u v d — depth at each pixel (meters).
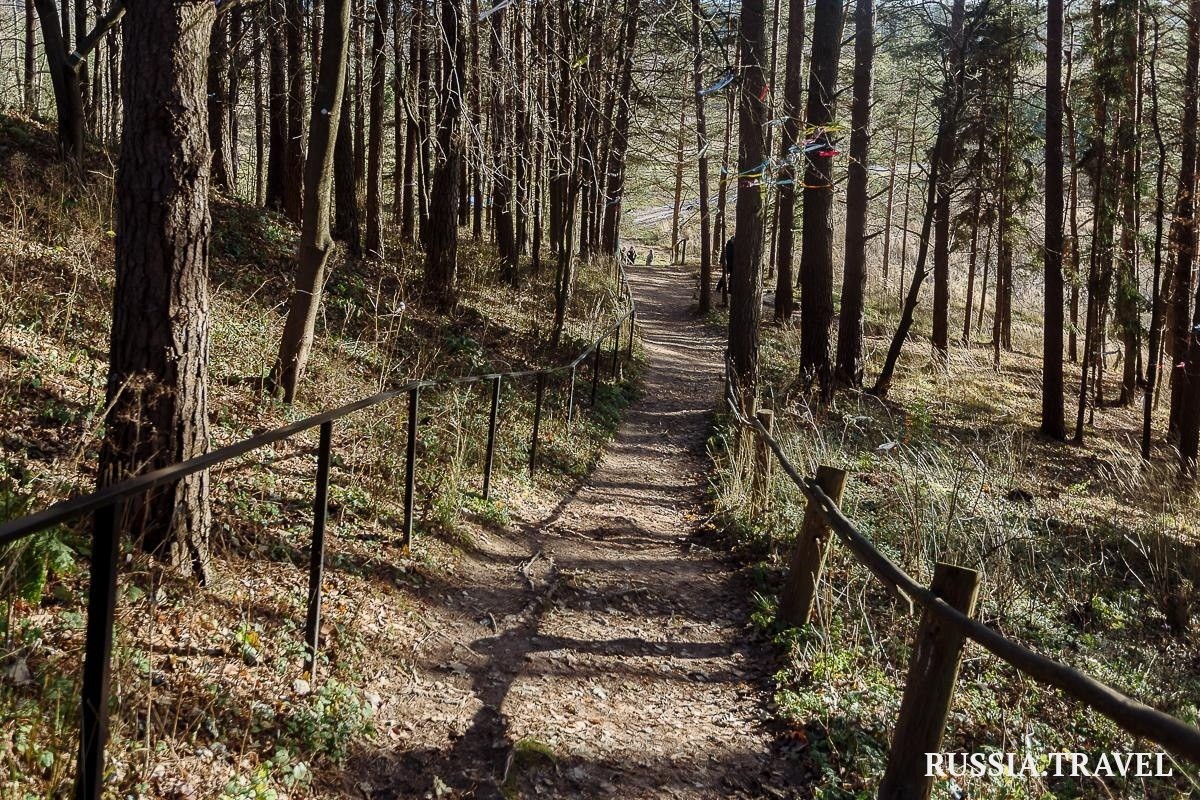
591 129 14.20
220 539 4.84
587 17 12.75
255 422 7.14
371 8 11.23
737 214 13.55
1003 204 22.92
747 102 12.82
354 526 5.88
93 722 2.39
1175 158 21.44
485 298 17.03
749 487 8.09
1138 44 18.58
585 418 12.15
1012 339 33.94
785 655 5.17
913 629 5.64
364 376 9.42
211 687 3.56
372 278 14.25
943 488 8.77
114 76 20.36
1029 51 21.03
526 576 6.30
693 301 32.00
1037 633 6.30
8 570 3.21
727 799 3.79
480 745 3.97
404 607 5.14
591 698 4.62
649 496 9.48
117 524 2.35
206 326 4.34
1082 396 17.59
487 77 11.15
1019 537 7.81
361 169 19.88
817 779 3.94
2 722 2.74
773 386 15.96
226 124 17.58
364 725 3.86
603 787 3.76
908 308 17.72
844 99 20.92
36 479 4.47
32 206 9.09
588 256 28.81
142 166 4.09
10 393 5.57
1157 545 8.64
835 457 9.56
